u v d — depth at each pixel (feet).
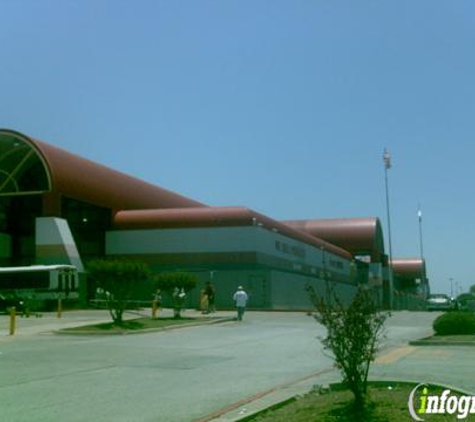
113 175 211.82
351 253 311.68
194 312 159.33
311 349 73.41
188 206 259.60
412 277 400.47
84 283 181.98
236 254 191.31
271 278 191.01
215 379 49.70
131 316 142.51
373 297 33.91
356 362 32.48
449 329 84.69
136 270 109.50
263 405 36.63
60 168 183.93
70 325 113.80
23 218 201.36
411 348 72.74
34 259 195.93
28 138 181.27
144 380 49.57
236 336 93.09
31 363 61.11
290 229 222.48
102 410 37.68
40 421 34.99
